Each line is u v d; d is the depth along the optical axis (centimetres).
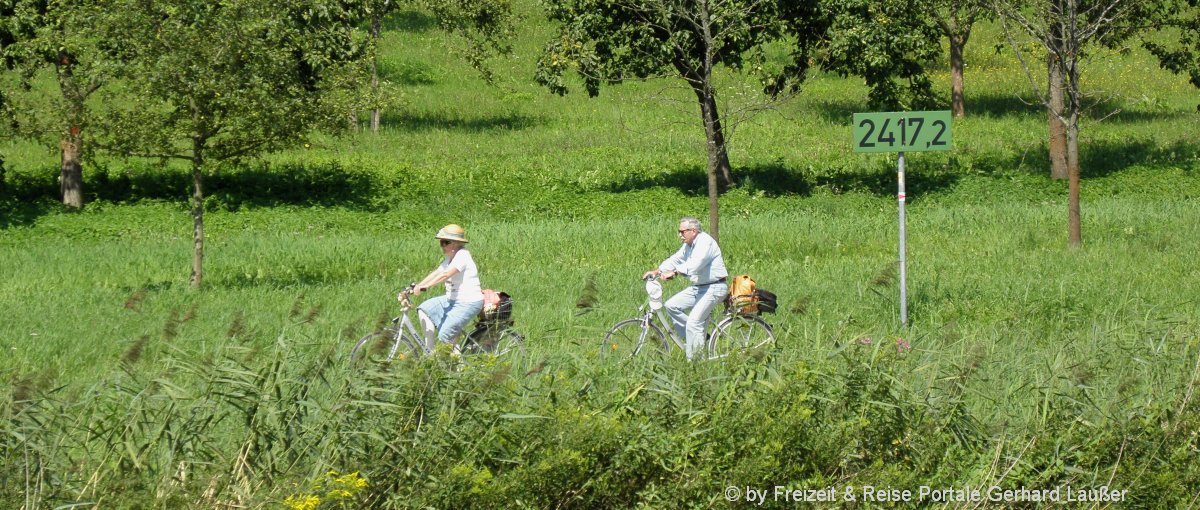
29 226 2106
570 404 572
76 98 1467
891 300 1191
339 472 527
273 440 545
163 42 1409
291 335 1014
